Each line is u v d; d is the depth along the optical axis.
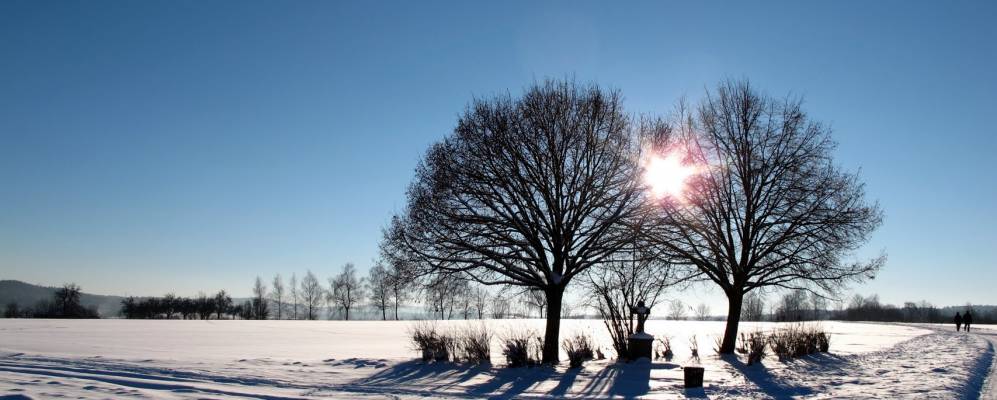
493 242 22.88
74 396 13.84
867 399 14.10
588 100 23.44
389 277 23.48
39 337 37.44
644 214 23.20
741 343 30.41
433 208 22.48
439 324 40.44
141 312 118.81
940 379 17.14
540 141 22.94
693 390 16.39
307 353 28.80
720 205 26.61
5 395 13.66
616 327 23.69
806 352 26.23
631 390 16.56
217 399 14.12
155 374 18.53
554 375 19.69
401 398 15.18
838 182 25.86
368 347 33.38
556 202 22.73
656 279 24.67
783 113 26.83
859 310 136.00
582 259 23.06
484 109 23.44
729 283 26.92
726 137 27.02
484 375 20.03
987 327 68.50
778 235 26.22
